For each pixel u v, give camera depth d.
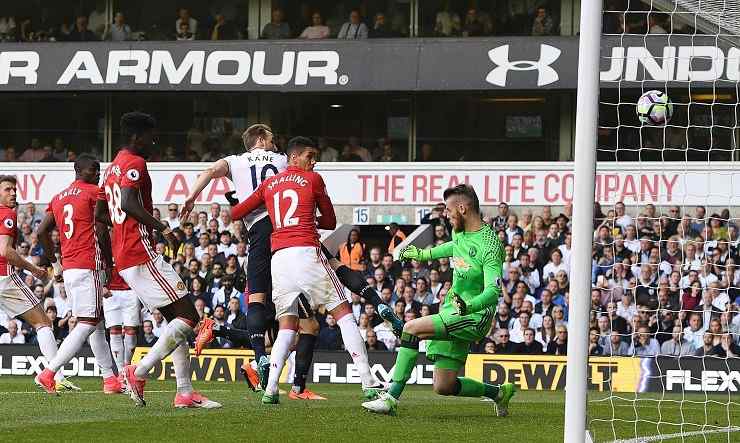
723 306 26.16
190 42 33.81
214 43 33.66
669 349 26.27
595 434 12.87
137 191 13.45
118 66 33.81
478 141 34.16
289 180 14.05
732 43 25.41
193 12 35.56
